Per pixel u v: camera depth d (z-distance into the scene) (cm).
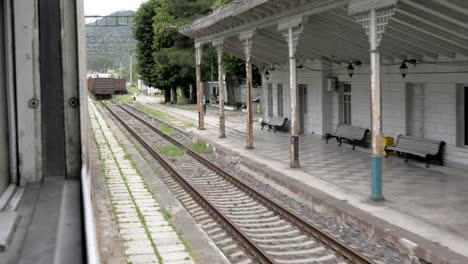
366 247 824
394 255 780
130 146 2200
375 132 1064
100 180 1388
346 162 1562
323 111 2108
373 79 1069
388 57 1589
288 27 1480
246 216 1049
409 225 873
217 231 946
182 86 5331
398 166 1438
